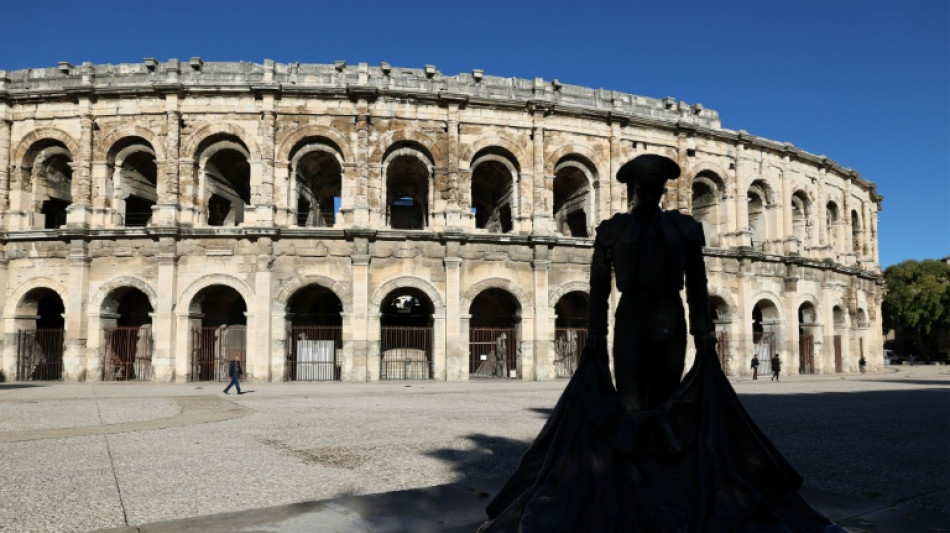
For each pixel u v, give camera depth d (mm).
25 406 28750
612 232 7844
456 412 26312
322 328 48500
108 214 46062
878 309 74938
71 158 46656
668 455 6879
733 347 53594
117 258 44969
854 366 64938
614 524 6344
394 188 58531
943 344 112438
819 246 62500
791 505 6953
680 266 7566
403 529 9086
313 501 10797
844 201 68250
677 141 53938
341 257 45375
